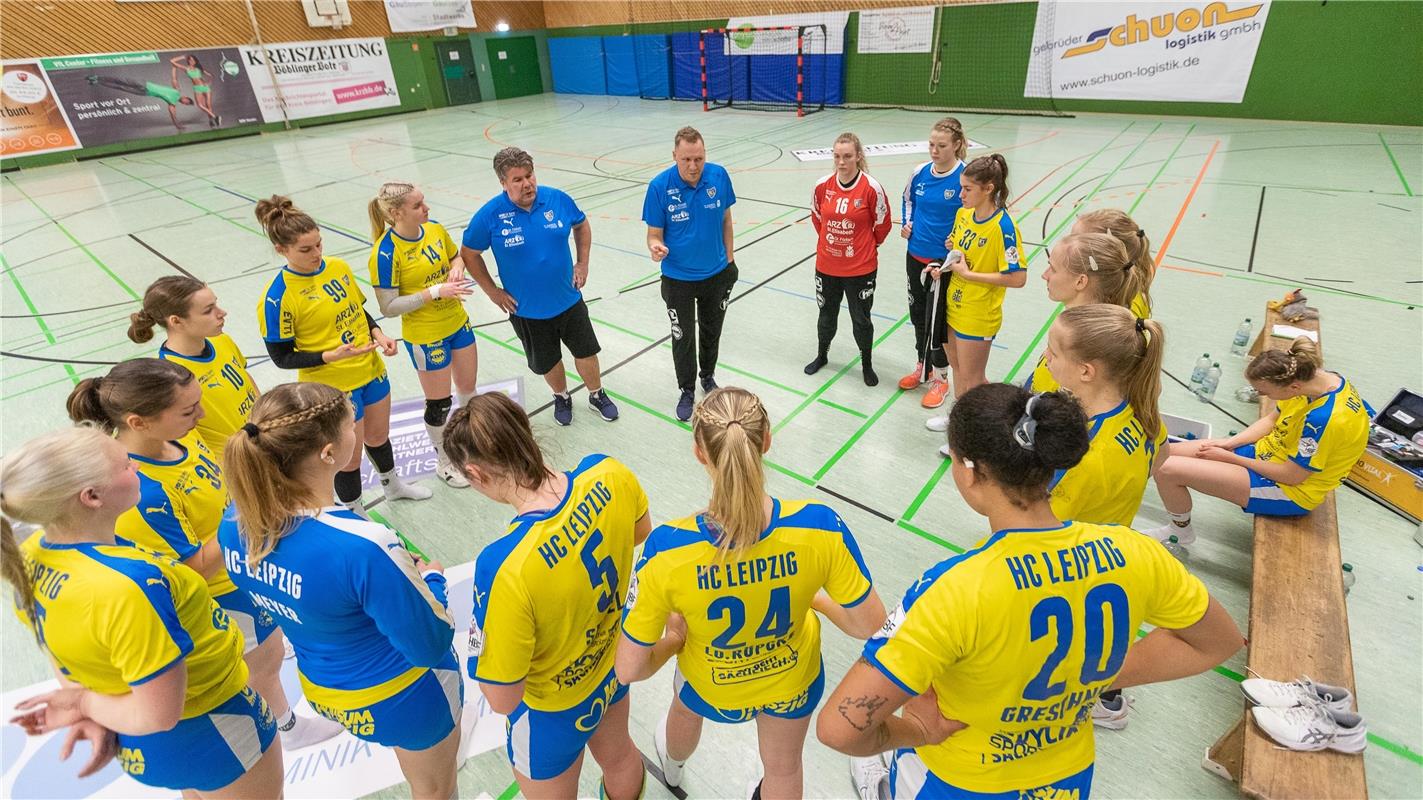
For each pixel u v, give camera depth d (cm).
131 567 149
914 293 435
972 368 380
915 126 1352
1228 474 289
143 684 145
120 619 143
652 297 650
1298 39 1110
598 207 946
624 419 455
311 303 309
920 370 469
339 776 242
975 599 123
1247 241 685
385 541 157
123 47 1481
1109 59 1291
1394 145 979
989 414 124
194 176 1256
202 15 1565
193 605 164
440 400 387
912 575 317
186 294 248
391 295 358
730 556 149
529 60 2172
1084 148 1092
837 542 158
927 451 407
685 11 1789
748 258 727
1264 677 224
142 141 1547
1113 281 241
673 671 282
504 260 390
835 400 464
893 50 1515
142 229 935
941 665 125
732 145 1278
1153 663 143
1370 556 311
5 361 573
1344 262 624
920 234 418
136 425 193
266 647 230
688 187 397
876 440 420
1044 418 121
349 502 350
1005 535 128
